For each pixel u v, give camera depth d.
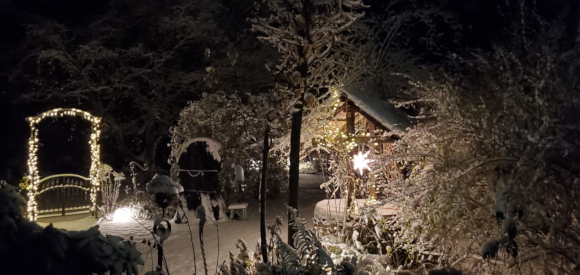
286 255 3.57
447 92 4.83
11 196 2.37
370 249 6.23
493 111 4.79
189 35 16.73
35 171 10.97
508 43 5.38
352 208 6.73
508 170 4.39
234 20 18.97
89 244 2.34
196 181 10.83
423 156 4.89
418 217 4.86
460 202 4.28
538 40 4.80
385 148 7.28
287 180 14.32
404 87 14.82
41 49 15.67
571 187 4.09
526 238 4.22
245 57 16.50
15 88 17.88
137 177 17.75
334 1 5.49
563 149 4.05
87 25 17.58
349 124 7.66
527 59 4.56
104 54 15.37
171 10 17.33
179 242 8.60
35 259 2.17
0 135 18.33
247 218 11.30
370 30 15.83
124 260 2.48
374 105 7.57
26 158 18.61
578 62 4.40
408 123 7.38
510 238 2.94
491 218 4.43
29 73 17.23
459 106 4.76
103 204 12.30
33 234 2.24
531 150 3.99
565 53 4.32
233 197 12.33
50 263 2.18
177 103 18.20
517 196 3.82
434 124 5.36
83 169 19.67
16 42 17.86
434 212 4.61
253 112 5.12
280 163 13.56
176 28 16.66
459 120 4.59
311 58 5.59
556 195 4.19
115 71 16.44
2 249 2.18
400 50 16.67
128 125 17.75
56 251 2.19
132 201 12.62
